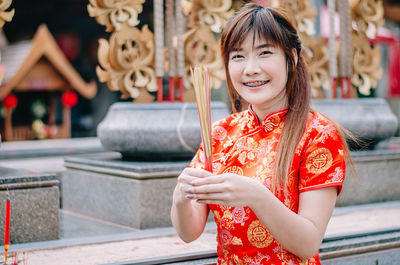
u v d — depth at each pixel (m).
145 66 3.61
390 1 11.59
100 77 3.46
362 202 3.87
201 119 1.61
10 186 2.72
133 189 3.19
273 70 1.70
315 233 1.56
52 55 10.98
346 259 2.69
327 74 4.44
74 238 2.86
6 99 10.78
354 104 4.19
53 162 5.82
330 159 1.62
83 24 14.64
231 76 1.78
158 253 2.54
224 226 1.76
